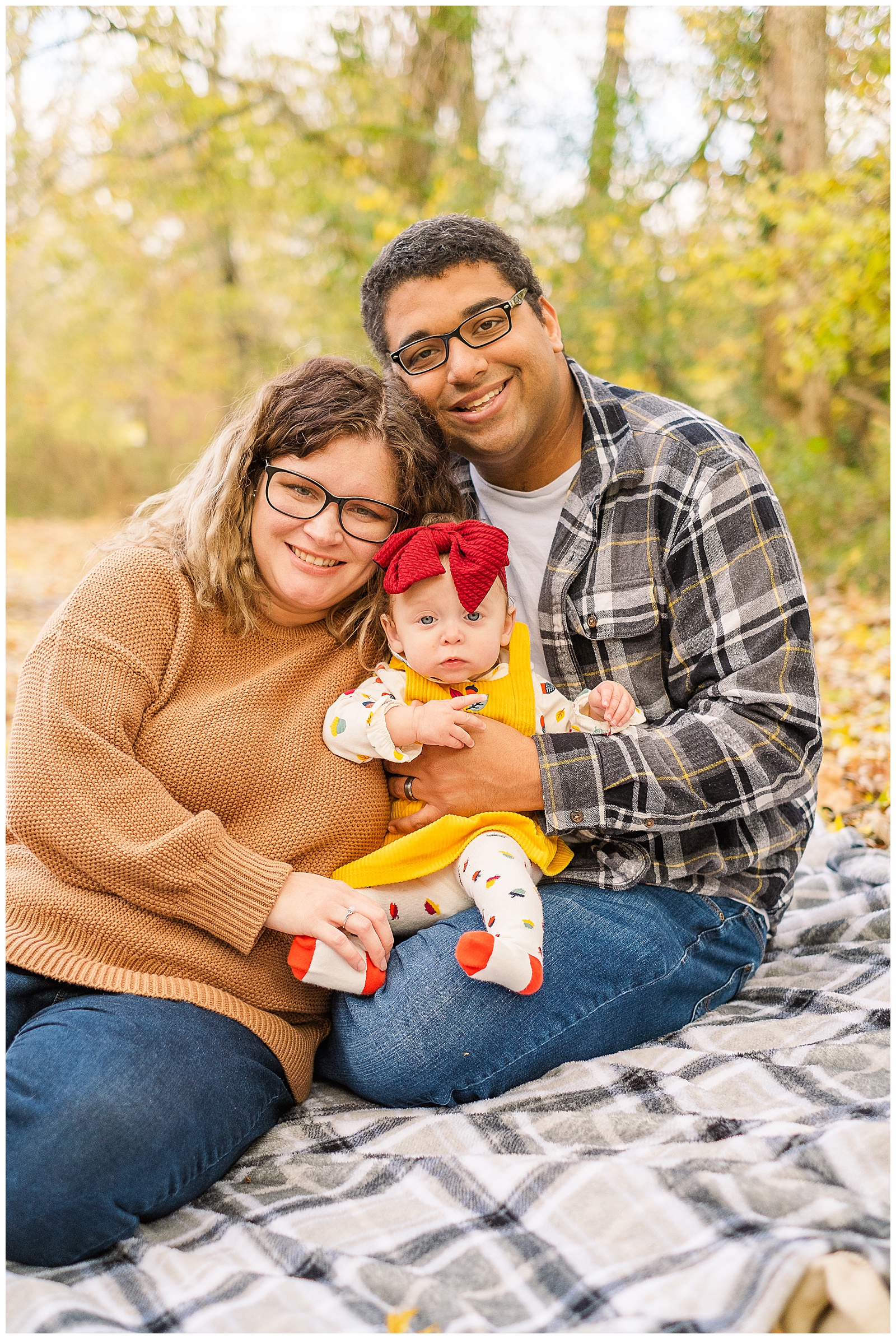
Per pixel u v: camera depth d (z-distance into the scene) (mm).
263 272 9672
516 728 1898
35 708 1725
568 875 1908
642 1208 1316
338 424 1795
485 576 1815
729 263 5816
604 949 1772
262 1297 1254
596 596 2020
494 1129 1580
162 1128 1443
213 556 1815
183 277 10828
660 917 1854
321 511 1782
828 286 5336
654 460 2010
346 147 7461
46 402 12242
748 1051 1764
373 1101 1796
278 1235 1380
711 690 1901
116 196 8500
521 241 6422
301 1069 1742
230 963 1707
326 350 7648
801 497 5801
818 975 2074
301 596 1819
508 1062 1720
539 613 2061
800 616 1901
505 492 2225
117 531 2080
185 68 7426
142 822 1662
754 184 5754
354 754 1824
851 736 3766
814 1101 1573
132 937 1662
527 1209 1359
